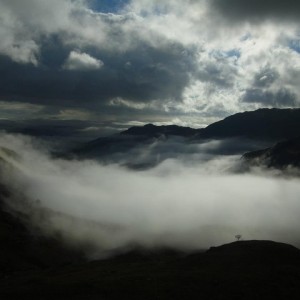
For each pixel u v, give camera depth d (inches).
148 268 4281.5
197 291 3289.9
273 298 3213.6
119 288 3380.9
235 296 3206.2
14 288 3538.4
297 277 3646.7
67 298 3245.6
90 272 4503.0
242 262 4109.3
